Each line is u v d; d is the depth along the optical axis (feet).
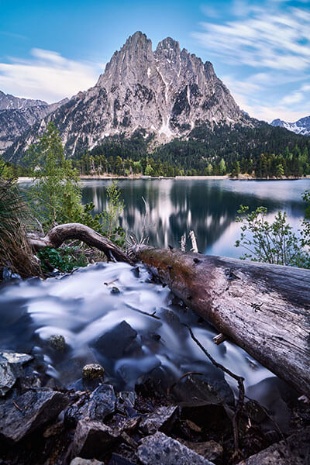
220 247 118.83
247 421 6.12
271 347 6.18
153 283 14.38
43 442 4.98
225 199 300.20
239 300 7.96
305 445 4.96
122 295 12.37
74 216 34.68
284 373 5.75
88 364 7.36
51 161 46.70
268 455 4.83
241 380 6.12
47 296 11.24
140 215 191.83
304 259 31.78
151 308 11.28
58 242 17.57
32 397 5.38
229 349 8.89
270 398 6.95
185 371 7.73
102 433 4.83
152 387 7.03
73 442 4.83
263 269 8.69
